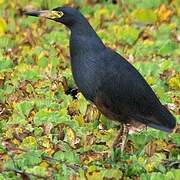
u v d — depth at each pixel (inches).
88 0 853.8
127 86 527.8
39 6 841.5
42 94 611.8
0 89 618.2
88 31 542.9
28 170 492.7
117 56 537.6
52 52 703.7
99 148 530.6
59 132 549.0
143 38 757.3
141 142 542.6
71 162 510.6
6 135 544.1
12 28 781.3
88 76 531.8
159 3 848.3
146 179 491.2
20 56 696.4
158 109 528.7
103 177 485.4
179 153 530.9
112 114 536.1
